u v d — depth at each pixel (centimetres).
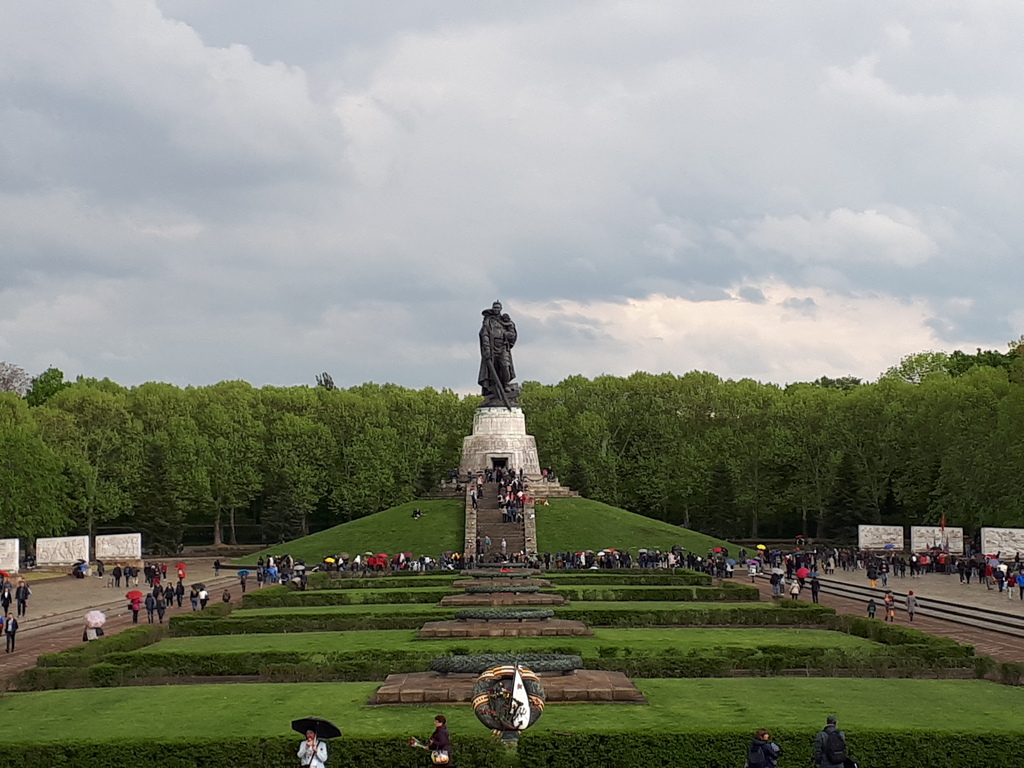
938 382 13412
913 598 6038
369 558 9438
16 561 10012
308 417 15950
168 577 10138
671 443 15612
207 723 3164
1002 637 5306
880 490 14025
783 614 5638
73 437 13925
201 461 14538
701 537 11306
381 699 3409
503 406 13200
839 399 14738
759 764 2595
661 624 5600
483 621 5216
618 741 2770
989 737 2778
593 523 11238
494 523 10875
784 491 14962
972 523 11600
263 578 8888
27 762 2742
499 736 2836
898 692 3609
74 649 4341
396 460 15338
